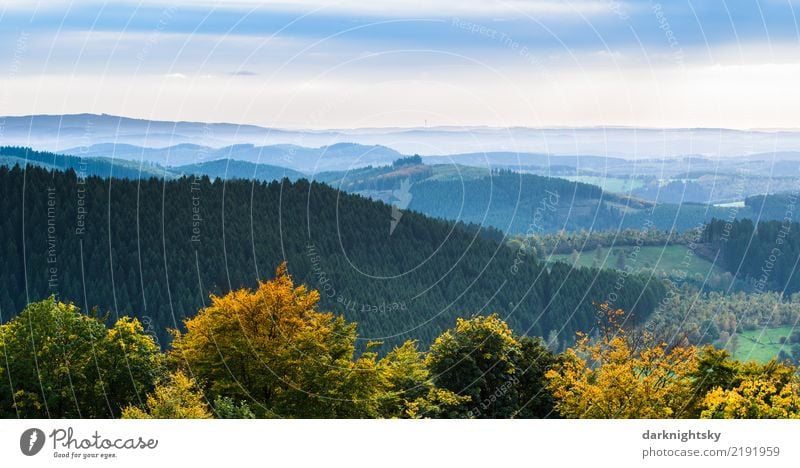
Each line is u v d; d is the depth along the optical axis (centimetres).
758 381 3341
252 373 3738
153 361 4022
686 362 3806
